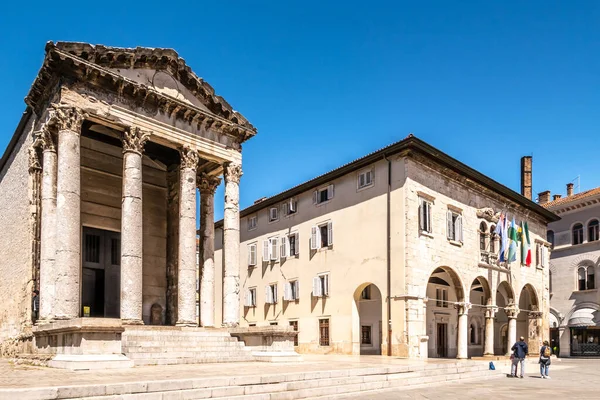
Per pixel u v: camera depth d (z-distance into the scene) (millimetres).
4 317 26688
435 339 38531
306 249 39094
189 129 26391
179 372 15859
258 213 45344
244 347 23406
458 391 17656
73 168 21516
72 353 17266
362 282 33719
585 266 49000
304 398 14578
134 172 23500
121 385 11906
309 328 37688
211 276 29203
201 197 30375
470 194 37594
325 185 38188
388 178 32875
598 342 47281
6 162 30578
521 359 24547
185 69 26266
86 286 28375
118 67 24047
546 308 45594
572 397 16688
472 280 36094
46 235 22328
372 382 17562
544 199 57094
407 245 31062
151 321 29625
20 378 13617
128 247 22547
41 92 23641
